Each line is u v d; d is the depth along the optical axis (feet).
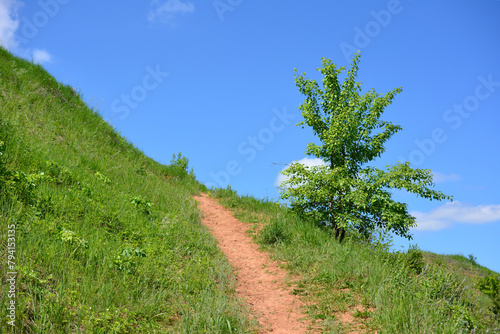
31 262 16.20
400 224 37.86
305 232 34.12
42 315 13.55
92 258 19.44
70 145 39.22
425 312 16.97
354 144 42.91
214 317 17.37
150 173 51.19
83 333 13.82
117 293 17.48
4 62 48.34
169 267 22.91
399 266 24.21
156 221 30.89
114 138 53.78
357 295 21.26
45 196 23.34
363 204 36.42
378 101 41.16
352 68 43.83
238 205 49.70
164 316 17.16
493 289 21.81
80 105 53.88
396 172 38.29
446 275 21.18
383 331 16.48
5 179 22.25
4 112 34.45
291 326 18.80
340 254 27.43
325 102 45.29
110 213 27.25
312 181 40.63
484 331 17.31
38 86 48.34
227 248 32.78
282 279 25.79
